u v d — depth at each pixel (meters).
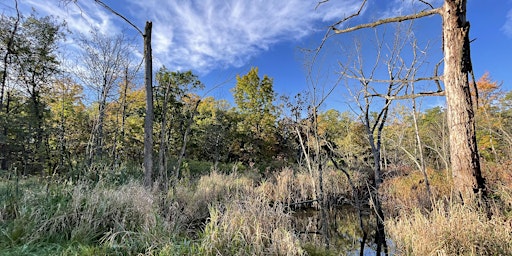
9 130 11.77
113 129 11.61
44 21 12.74
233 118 20.44
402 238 4.89
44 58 12.69
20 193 4.00
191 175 10.84
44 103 13.49
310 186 8.77
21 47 12.36
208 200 6.68
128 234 3.20
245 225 3.69
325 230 5.18
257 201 4.78
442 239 3.39
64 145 8.22
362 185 8.88
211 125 18.64
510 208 3.72
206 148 18.56
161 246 3.07
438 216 3.84
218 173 11.16
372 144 6.31
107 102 10.98
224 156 19.09
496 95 14.32
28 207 3.54
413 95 4.05
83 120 11.70
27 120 11.90
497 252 3.07
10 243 2.96
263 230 3.76
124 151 11.58
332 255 3.84
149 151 5.60
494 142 10.90
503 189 3.99
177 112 12.70
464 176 3.47
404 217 5.38
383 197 7.66
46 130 11.31
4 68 12.26
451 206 3.72
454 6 3.41
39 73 12.96
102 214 3.70
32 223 3.25
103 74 10.09
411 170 9.54
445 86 3.62
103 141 10.09
